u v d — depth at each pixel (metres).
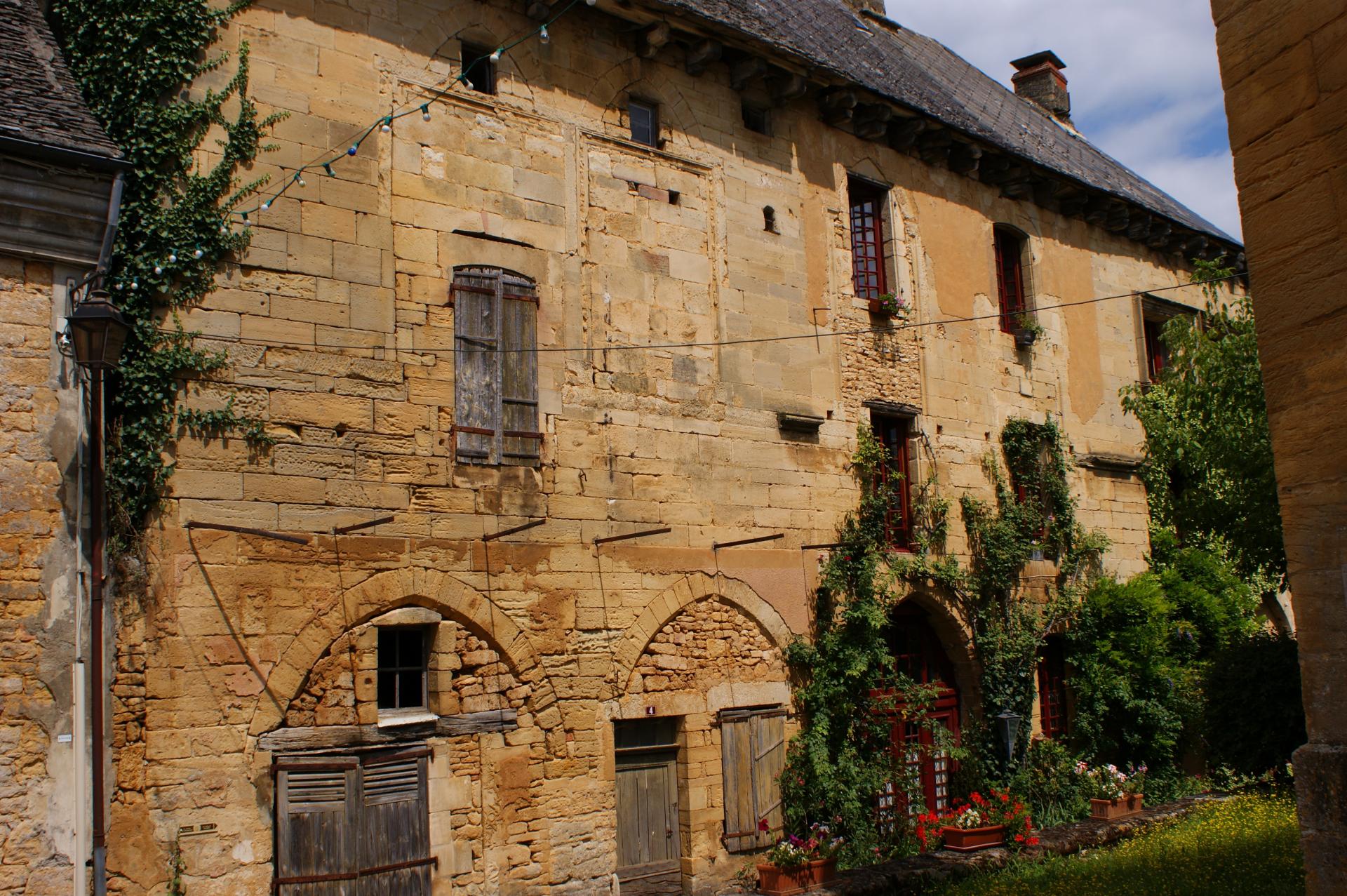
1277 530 13.79
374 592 9.91
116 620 8.73
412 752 9.90
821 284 14.07
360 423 10.08
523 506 10.93
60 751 8.02
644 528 11.79
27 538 8.13
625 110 12.47
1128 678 16.09
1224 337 15.02
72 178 8.45
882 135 15.02
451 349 10.72
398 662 10.28
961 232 16.08
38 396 8.33
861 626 13.37
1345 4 5.12
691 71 13.12
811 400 13.66
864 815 12.94
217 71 9.85
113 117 9.45
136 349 9.09
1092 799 14.92
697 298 12.73
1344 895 4.78
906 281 15.12
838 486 13.75
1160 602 16.08
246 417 9.50
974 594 14.98
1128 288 18.80
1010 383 16.34
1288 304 5.32
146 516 8.96
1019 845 13.10
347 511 9.88
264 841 9.04
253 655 9.23
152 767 8.66
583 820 10.81
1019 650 15.23
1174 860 11.60
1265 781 15.35
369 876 9.45
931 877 12.00
